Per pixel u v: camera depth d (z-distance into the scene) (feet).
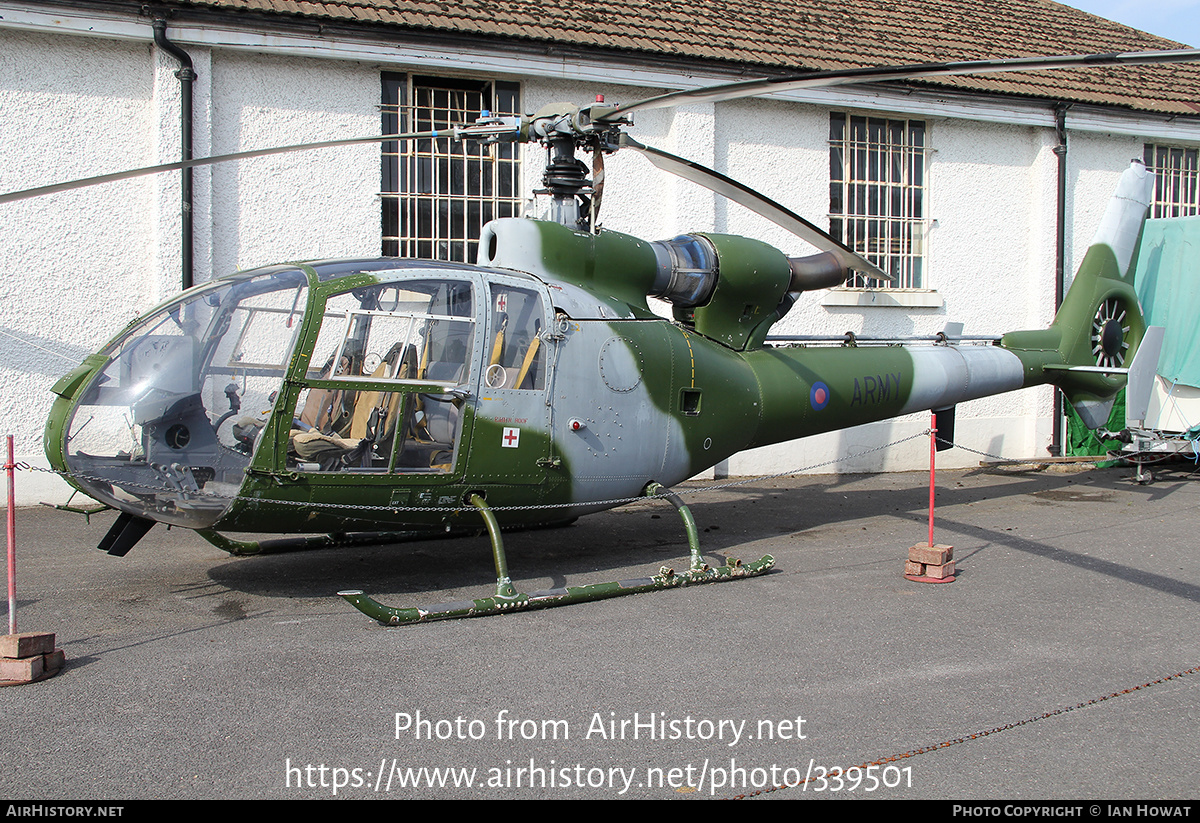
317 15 30.27
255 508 17.22
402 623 17.17
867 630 17.42
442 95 33.96
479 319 18.99
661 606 18.90
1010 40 44.83
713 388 22.82
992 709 13.71
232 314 17.66
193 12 29.30
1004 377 30.09
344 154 32.27
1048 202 42.32
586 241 21.34
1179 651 16.44
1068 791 11.25
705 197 36.55
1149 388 29.91
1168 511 30.66
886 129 40.45
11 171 28.63
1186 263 37.73
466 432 18.84
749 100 37.32
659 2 39.19
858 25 42.19
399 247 33.53
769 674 15.02
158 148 29.66
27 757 11.85
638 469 21.63
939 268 41.16
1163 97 44.14
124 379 17.26
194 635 16.70
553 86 34.60
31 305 28.96
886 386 26.63
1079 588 20.68
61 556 22.98
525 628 17.26
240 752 12.05
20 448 29.04
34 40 28.63
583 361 20.35
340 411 18.15
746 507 31.40
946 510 31.01
